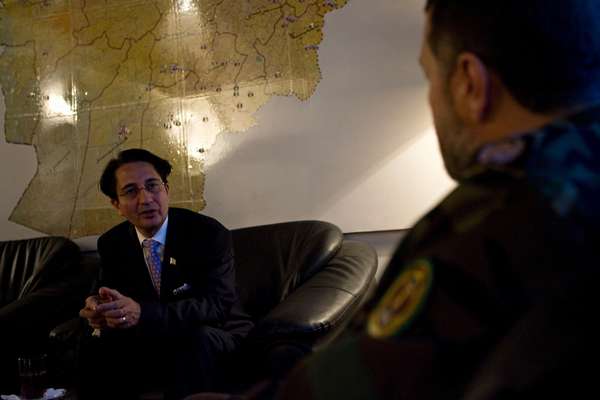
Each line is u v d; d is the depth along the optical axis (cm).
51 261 286
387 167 255
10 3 320
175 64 288
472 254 43
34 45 316
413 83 251
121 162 216
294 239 239
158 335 187
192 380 180
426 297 43
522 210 43
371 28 256
